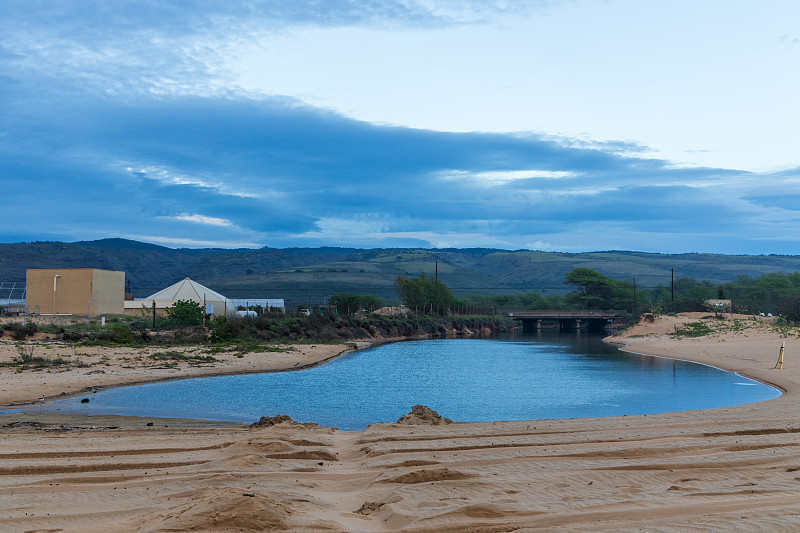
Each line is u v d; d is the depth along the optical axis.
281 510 8.05
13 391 24.38
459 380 33.38
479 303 163.12
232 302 87.00
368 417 21.45
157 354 38.09
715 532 7.47
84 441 14.27
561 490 9.98
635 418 18.66
